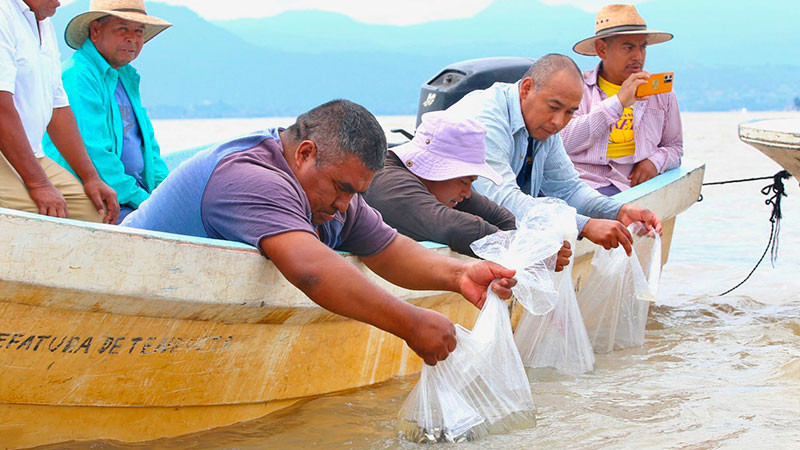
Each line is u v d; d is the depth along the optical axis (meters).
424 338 2.83
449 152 3.84
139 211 3.12
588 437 3.01
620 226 4.16
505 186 4.34
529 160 4.69
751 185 12.84
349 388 3.55
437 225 3.70
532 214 3.64
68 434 2.76
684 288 6.26
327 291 2.69
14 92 3.67
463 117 3.92
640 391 3.62
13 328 2.41
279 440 2.96
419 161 3.85
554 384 3.72
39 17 3.85
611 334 4.37
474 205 4.14
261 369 3.12
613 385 3.71
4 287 2.29
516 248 3.30
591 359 3.96
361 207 3.25
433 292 3.76
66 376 2.62
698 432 3.06
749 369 4.00
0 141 3.53
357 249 3.30
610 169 5.71
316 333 3.26
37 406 2.64
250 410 3.18
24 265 2.31
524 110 4.48
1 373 2.48
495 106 4.43
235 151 2.91
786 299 5.87
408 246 3.32
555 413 3.30
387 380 3.75
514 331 4.41
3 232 2.26
